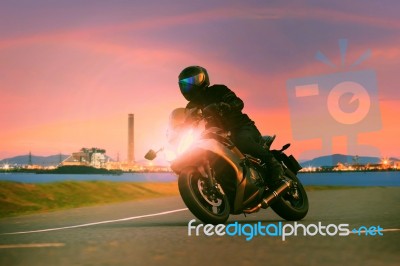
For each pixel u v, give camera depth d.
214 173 5.42
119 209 7.94
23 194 9.47
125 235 4.50
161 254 3.45
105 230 4.99
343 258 3.17
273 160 5.84
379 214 6.32
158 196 11.52
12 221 6.46
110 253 3.52
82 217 6.80
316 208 7.64
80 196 10.22
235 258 3.25
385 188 14.11
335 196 10.30
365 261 3.07
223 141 5.43
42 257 3.44
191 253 3.47
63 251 3.66
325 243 3.82
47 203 9.22
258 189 5.68
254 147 5.66
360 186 14.82
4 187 9.52
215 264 3.06
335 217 6.16
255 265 3.01
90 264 3.14
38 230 5.28
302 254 3.34
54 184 10.59
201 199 5.31
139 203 9.08
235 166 5.40
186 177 5.24
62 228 5.39
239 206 5.57
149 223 5.86
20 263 3.23
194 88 5.54
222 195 5.39
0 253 3.62
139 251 3.59
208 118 5.43
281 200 5.98
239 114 5.71
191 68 5.55
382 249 3.51
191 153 5.25
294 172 6.37
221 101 5.57
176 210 7.68
